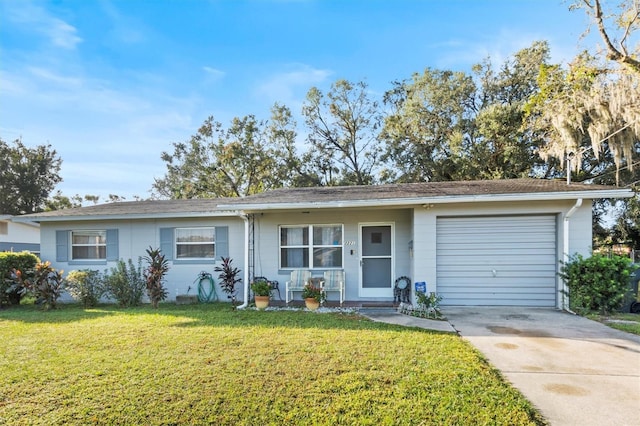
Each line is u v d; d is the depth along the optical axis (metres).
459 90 19.25
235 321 6.64
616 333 5.66
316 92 23.25
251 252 10.02
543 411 3.08
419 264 8.17
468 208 8.09
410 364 4.14
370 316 7.20
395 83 22.81
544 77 12.34
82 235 10.95
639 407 3.14
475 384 3.57
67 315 7.62
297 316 7.14
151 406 3.21
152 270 8.83
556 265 7.98
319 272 9.84
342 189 10.97
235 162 23.53
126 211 10.34
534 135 16.92
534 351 4.73
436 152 20.28
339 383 3.62
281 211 9.66
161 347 4.94
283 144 24.02
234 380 3.73
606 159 16.59
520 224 8.12
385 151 22.05
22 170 28.94
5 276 9.29
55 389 3.58
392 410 3.09
